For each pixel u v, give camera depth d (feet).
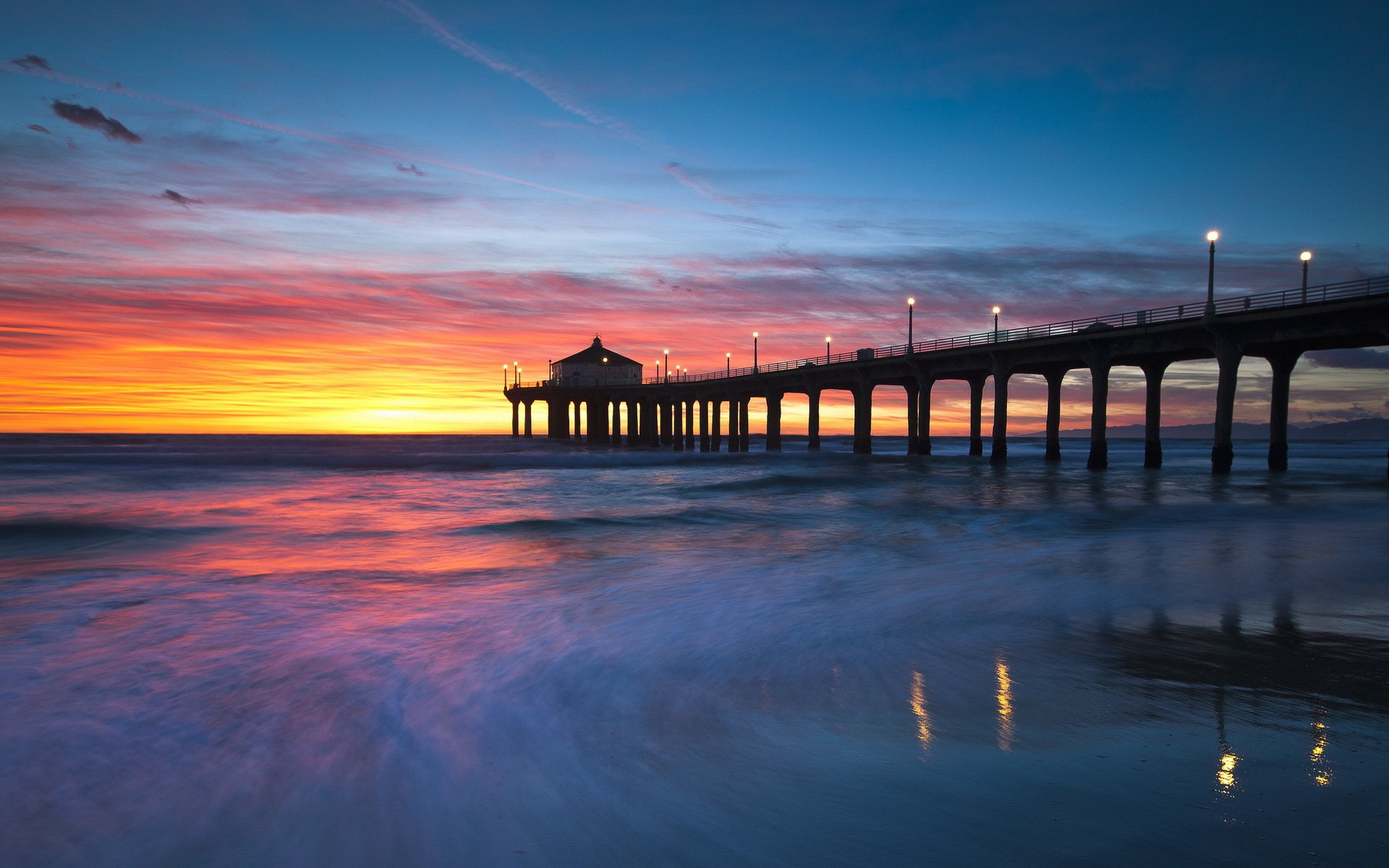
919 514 78.28
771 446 272.51
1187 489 108.88
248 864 13.30
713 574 43.88
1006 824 14.32
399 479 133.18
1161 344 139.44
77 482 119.75
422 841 13.93
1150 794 15.51
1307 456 329.31
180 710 21.08
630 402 365.61
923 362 200.34
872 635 29.55
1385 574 42.60
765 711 20.97
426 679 23.81
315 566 47.34
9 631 30.07
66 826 14.73
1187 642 28.63
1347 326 109.19
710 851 13.47
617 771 16.97
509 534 63.98
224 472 145.69
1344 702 21.56
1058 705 21.30
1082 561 47.93
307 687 22.98
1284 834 13.84
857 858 13.17
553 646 27.89
